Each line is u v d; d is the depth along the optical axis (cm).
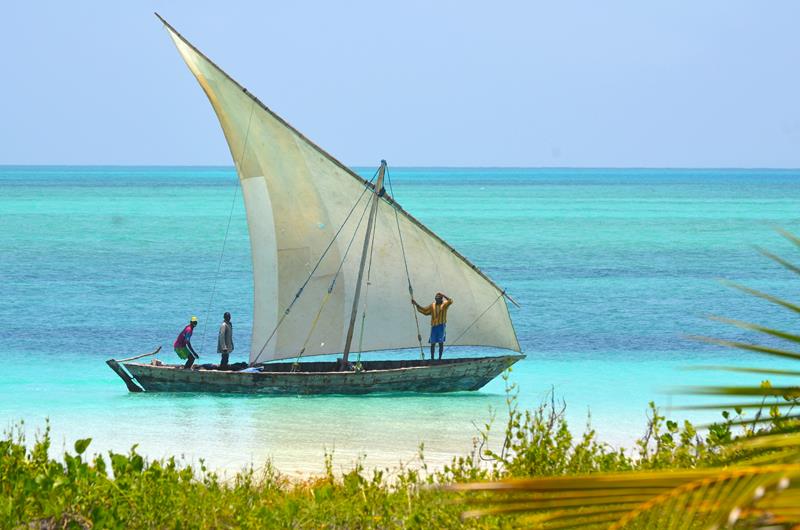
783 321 13800
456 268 9306
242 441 6788
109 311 14338
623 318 13962
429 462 6069
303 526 3769
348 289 9450
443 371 8938
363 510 3844
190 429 7194
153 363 9056
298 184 9219
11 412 7719
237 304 15412
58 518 3588
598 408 7881
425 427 7325
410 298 9456
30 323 13088
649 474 1534
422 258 9338
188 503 3847
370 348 9512
